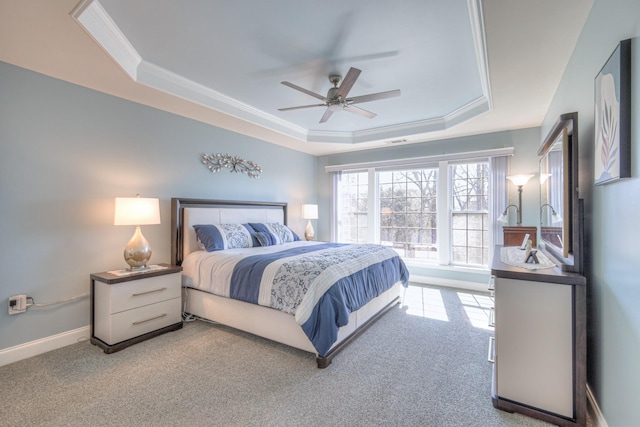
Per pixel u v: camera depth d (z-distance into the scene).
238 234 3.78
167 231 3.53
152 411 1.79
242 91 3.40
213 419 1.72
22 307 2.43
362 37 2.32
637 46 1.17
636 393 1.20
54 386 2.04
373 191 5.44
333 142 5.05
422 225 5.07
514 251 2.59
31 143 2.52
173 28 2.22
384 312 3.44
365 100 2.79
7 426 1.66
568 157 1.77
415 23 2.14
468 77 2.99
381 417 1.74
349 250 3.39
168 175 3.55
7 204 2.39
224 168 4.23
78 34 2.01
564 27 1.87
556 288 1.65
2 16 1.81
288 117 4.31
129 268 3.02
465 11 2.01
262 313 2.71
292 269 2.57
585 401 1.60
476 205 4.59
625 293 1.30
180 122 3.67
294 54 2.58
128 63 2.54
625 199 1.29
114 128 3.05
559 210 2.02
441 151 4.77
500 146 4.27
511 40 2.00
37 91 2.54
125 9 2.00
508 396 1.79
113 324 2.57
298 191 5.65
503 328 1.78
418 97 3.52
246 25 2.18
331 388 2.03
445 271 4.73
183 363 2.36
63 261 2.70
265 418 1.73
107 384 2.07
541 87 2.73
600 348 1.60
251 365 2.33
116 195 3.07
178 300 3.08
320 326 2.30
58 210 2.67
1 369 2.27
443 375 2.19
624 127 1.24
